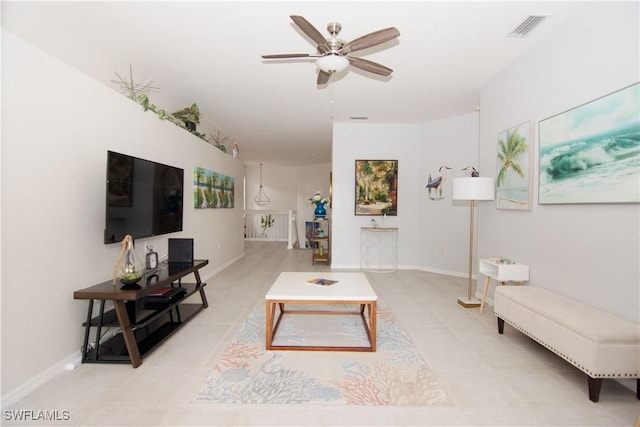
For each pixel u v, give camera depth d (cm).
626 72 204
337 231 595
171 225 343
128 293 218
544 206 278
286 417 174
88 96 244
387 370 223
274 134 659
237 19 255
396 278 512
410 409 182
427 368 226
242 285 459
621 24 207
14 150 184
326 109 493
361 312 326
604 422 171
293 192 1139
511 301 259
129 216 268
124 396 190
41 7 237
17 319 187
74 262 230
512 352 251
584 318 201
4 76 178
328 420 172
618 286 209
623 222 205
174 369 222
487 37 279
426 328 300
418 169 583
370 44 224
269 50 305
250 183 1139
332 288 278
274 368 225
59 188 217
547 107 274
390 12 244
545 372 222
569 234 249
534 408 183
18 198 187
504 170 336
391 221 591
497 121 355
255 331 290
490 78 369
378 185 587
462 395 195
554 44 267
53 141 212
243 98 441
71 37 264
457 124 526
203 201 475
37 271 200
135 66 338
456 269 529
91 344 245
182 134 412
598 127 220
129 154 297
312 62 331
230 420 171
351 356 244
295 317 329
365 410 180
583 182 232
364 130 584
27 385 192
